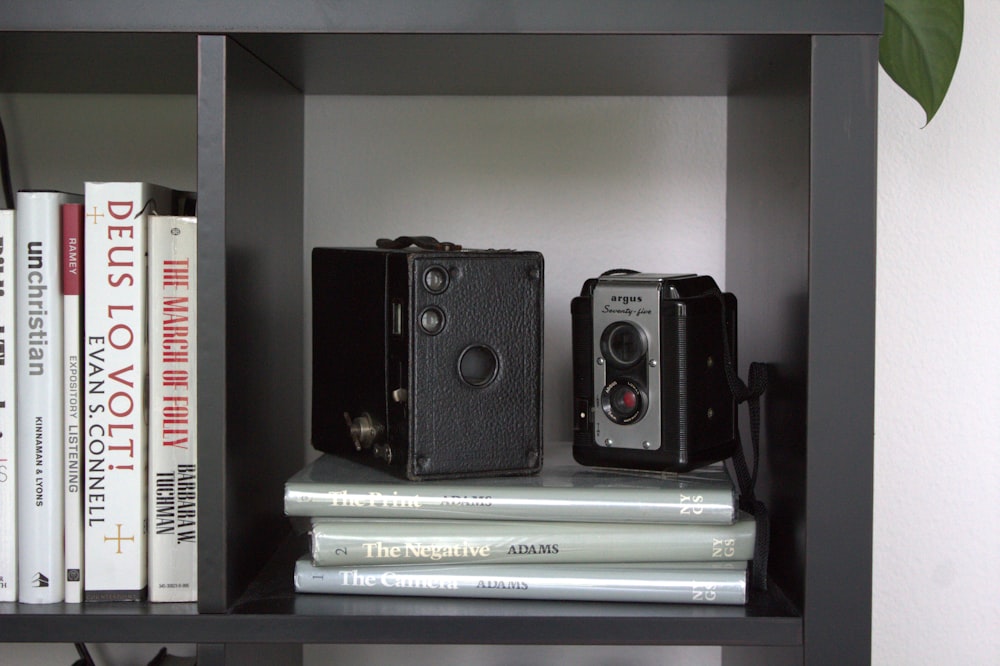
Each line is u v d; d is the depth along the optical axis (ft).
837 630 2.55
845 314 2.51
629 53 2.77
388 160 3.67
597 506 2.70
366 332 2.90
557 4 2.51
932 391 3.74
